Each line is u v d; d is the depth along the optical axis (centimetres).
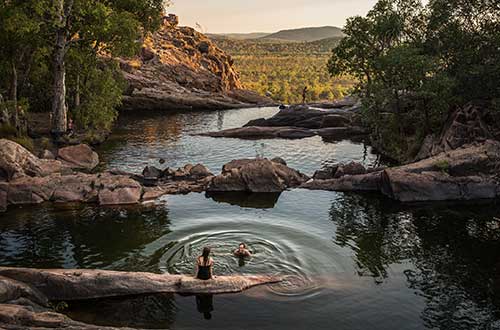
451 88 3512
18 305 1327
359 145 4647
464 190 2781
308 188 3023
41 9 3584
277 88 19812
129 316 1483
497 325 1484
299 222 2386
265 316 1502
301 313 1524
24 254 1939
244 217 2442
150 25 5375
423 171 2878
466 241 2166
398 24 4266
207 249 1648
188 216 2441
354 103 7125
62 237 2127
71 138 4219
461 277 1808
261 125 5703
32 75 4725
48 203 2570
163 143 4597
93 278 1572
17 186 2567
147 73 8931
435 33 4038
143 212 2484
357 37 4775
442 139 3409
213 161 3809
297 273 1794
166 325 1442
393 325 1476
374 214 2531
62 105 4156
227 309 1534
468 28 3825
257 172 2956
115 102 4872
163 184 3003
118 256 1925
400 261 1947
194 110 8038
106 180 2728
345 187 2992
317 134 5250
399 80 3788
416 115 4081
